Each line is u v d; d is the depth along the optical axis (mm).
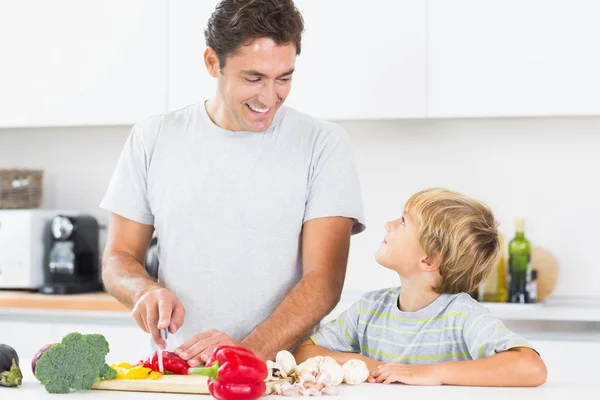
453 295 1768
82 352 1407
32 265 3443
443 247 1737
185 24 3318
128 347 3176
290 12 1710
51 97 3465
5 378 1457
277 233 1929
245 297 1936
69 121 3449
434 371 1526
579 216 3359
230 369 1335
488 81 3076
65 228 3475
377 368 1610
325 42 3189
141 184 1996
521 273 3182
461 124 3461
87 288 3512
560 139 3377
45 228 3510
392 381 1536
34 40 3482
